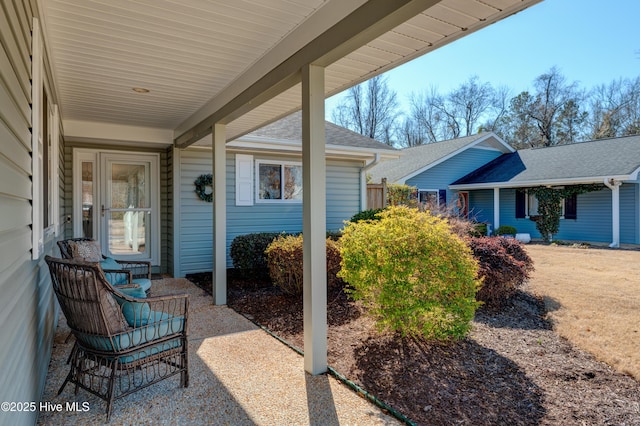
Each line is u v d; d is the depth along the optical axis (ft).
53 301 12.28
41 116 8.41
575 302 16.52
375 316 12.81
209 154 24.20
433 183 47.57
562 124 80.33
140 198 23.54
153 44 10.27
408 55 10.34
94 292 7.40
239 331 13.20
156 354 8.42
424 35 9.14
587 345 11.82
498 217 43.68
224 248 16.62
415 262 11.30
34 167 7.10
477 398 8.67
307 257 9.83
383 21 7.39
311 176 9.62
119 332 7.77
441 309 11.39
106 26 9.21
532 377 9.76
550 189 40.24
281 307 16.14
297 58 9.86
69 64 11.50
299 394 8.71
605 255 30.19
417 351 11.19
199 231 23.90
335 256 16.97
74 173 21.57
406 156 54.75
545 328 13.48
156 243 24.00
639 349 11.51
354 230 13.32
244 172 25.77
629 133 74.79
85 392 8.72
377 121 88.22
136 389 8.13
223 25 9.32
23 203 6.07
